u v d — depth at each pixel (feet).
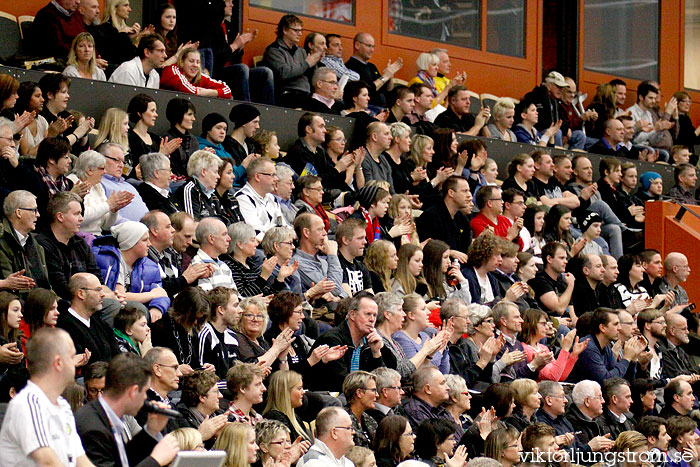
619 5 123.65
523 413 64.18
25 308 50.96
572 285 81.10
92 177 63.57
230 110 82.28
